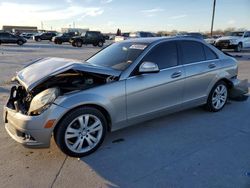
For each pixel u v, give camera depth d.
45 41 47.56
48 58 4.55
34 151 3.74
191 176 3.13
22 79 3.78
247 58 16.56
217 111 5.41
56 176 3.15
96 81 3.84
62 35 38.34
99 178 3.12
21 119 3.34
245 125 4.71
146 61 4.14
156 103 4.27
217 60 5.24
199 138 4.17
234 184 2.97
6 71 10.91
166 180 3.06
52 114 3.31
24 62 14.23
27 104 3.63
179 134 4.32
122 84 3.83
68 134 3.47
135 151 3.75
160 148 3.84
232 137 4.21
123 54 4.40
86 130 3.61
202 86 4.96
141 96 4.04
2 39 32.38
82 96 3.48
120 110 3.87
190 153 3.68
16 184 2.99
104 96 3.66
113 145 3.93
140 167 3.34
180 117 5.07
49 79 3.70
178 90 4.54
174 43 4.60
